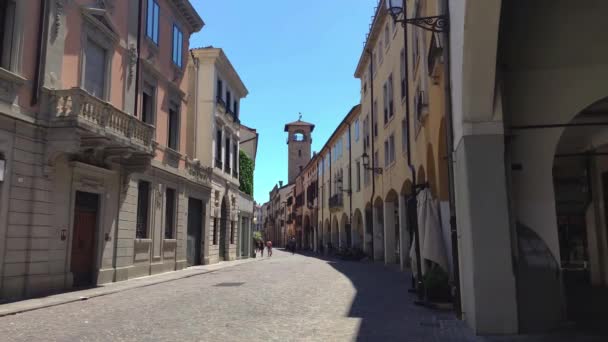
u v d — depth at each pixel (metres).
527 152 8.34
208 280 17.88
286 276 19.48
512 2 7.52
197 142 28.48
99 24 15.41
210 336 7.40
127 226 17.56
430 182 14.19
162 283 16.67
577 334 7.12
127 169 17.28
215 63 29.17
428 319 8.87
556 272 7.67
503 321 7.27
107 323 8.59
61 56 13.61
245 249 39.53
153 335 7.47
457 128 8.44
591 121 10.78
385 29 26.20
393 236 27.28
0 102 11.42
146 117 19.81
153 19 19.97
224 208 32.72
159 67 20.58
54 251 13.36
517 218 8.17
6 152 11.65
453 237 8.90
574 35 7.94
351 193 38.81
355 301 11.55
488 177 7.56
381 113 27.88
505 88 8.45
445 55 9.11
